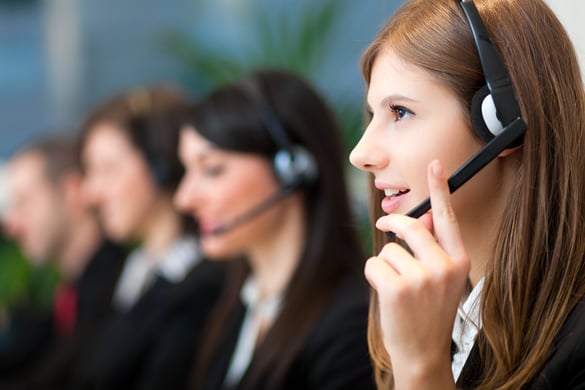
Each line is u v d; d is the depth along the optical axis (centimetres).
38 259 346
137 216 272
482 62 104
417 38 106
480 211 110
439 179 103
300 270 186
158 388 248
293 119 191
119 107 278
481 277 113
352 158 110
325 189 190
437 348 104
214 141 192
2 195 415
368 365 171
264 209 192
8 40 524
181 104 276
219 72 398
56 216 341
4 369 336
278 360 179
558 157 106
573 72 108
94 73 530
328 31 369
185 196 198
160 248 272
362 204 220
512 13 107
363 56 113
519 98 105
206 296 254
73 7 537
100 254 318
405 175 107
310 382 176
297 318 181
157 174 269
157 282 266
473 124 104
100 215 316
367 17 369
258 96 194
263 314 197
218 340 211
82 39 531
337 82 363
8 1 522
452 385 106
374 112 110
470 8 105
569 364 102
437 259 103
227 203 193
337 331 175
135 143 271
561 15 180
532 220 106
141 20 520
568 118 106
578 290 106
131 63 525
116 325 272
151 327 257
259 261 199
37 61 529
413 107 106
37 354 340
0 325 343
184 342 250
